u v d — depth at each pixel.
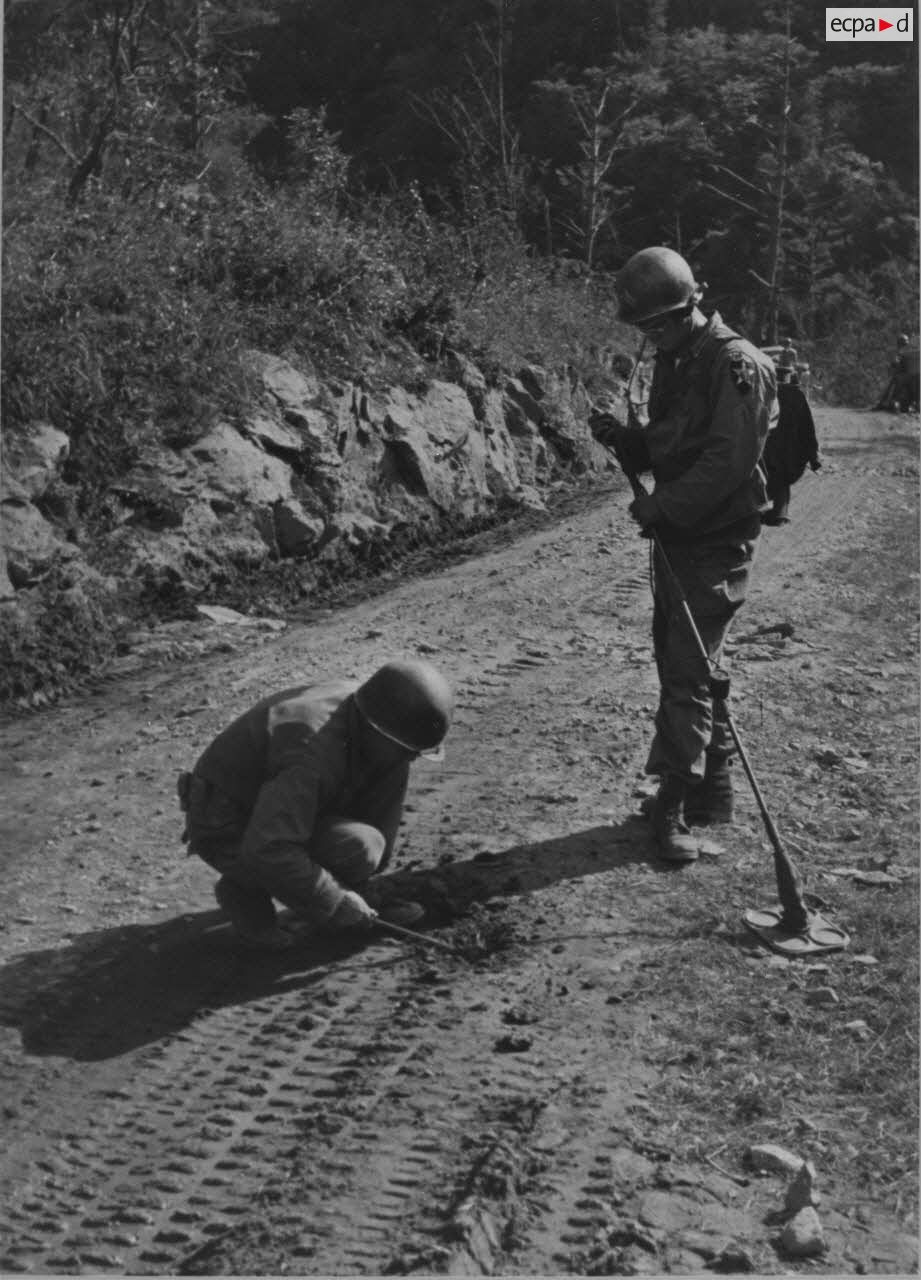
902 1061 4.70
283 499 11.52
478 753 7.56
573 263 25.17
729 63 53.34
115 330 11.20
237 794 5.29
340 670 9.16
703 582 6.09
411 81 52.12
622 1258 3.75
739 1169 4.16
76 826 6.68
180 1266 3.72
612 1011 5.00
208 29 18.42
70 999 5.09
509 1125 4.30
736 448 5.86
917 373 31.55
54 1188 4.04
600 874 6.09
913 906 5.77
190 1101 4.46
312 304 13.59
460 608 10.90
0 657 8.62
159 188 13.75
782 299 50.88
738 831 6.56
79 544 9.93
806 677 9.00
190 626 10.11
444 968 5.31
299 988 5.18
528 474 16.25
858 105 58.25
